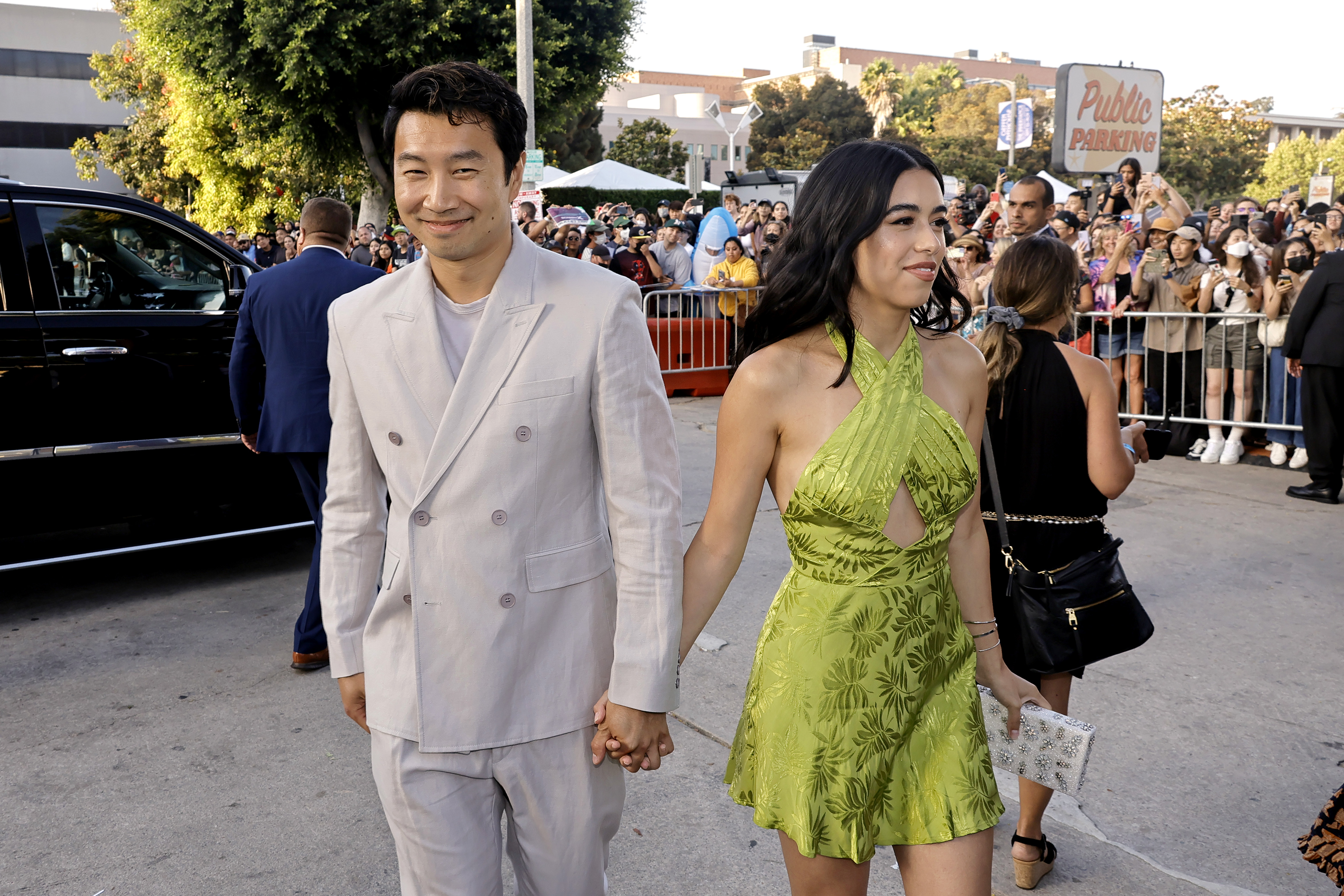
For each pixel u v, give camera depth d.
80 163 37.31
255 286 3.67
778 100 57.53
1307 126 88.69
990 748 1.94
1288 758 3.13
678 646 1.59
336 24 17.38
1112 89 13.84
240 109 19.17
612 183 19.11
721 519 1.72
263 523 5.01
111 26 43.91
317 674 3.86
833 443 1.62
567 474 1.60
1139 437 2.64
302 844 2.76
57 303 4.32
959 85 60.50
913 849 1.69
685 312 10.07
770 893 2.52
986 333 2.42
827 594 1.66
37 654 4.05
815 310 1.64
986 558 1.88
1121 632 2.41
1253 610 4.32
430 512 1.56
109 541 4.86
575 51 19.59
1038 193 4.09
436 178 1.48
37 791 3.03
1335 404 5.80
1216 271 6.95
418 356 1.58
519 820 1.66
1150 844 2.71
